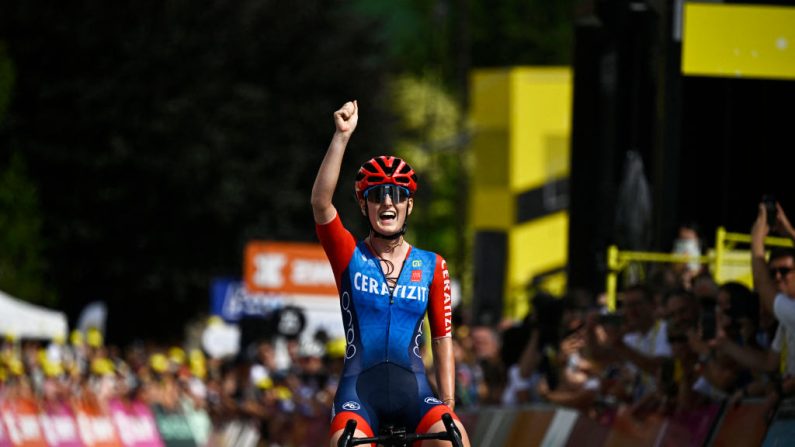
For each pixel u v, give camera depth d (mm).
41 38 87062
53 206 88312
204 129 87438
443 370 16344
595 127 32094
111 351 62156
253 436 50719
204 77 88312
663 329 23750
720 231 24891
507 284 72438
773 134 25750
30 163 87875
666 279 24453
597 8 31375
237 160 88438
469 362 35594
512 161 73562
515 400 29562
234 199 87625
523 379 29125
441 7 119938
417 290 16172
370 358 15945
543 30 130750
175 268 88438
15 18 86438
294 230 90562
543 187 73875
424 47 128750
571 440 25469
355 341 16031
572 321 26125
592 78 32219
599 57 32156
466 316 59219
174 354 60375
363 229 92125
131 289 89250
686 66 25281
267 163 89188
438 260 16406
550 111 74625
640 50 30859
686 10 25312
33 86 87375
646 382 23594
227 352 68250
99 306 78125
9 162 87938
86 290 89875
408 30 130875
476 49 131500
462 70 83125
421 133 101500
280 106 90375
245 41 89688
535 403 28844
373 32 96250
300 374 47688
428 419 15586
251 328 58000
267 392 48219
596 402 24641
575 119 32500
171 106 87000
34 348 54062
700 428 20078
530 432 27422
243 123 88812
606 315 22625
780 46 25062
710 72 25188
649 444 21812
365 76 93562
